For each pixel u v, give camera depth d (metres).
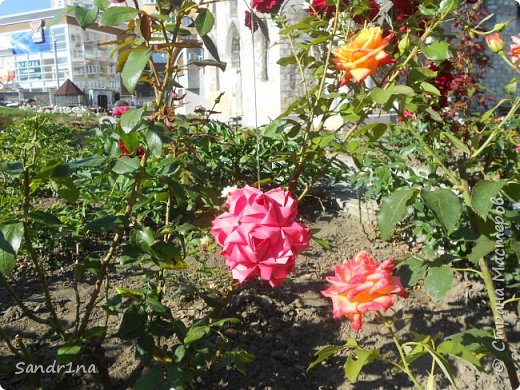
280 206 1.42
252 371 2.33
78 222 3.87
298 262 3.86
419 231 3.37
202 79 15.02
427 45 1.78
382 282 1.25
